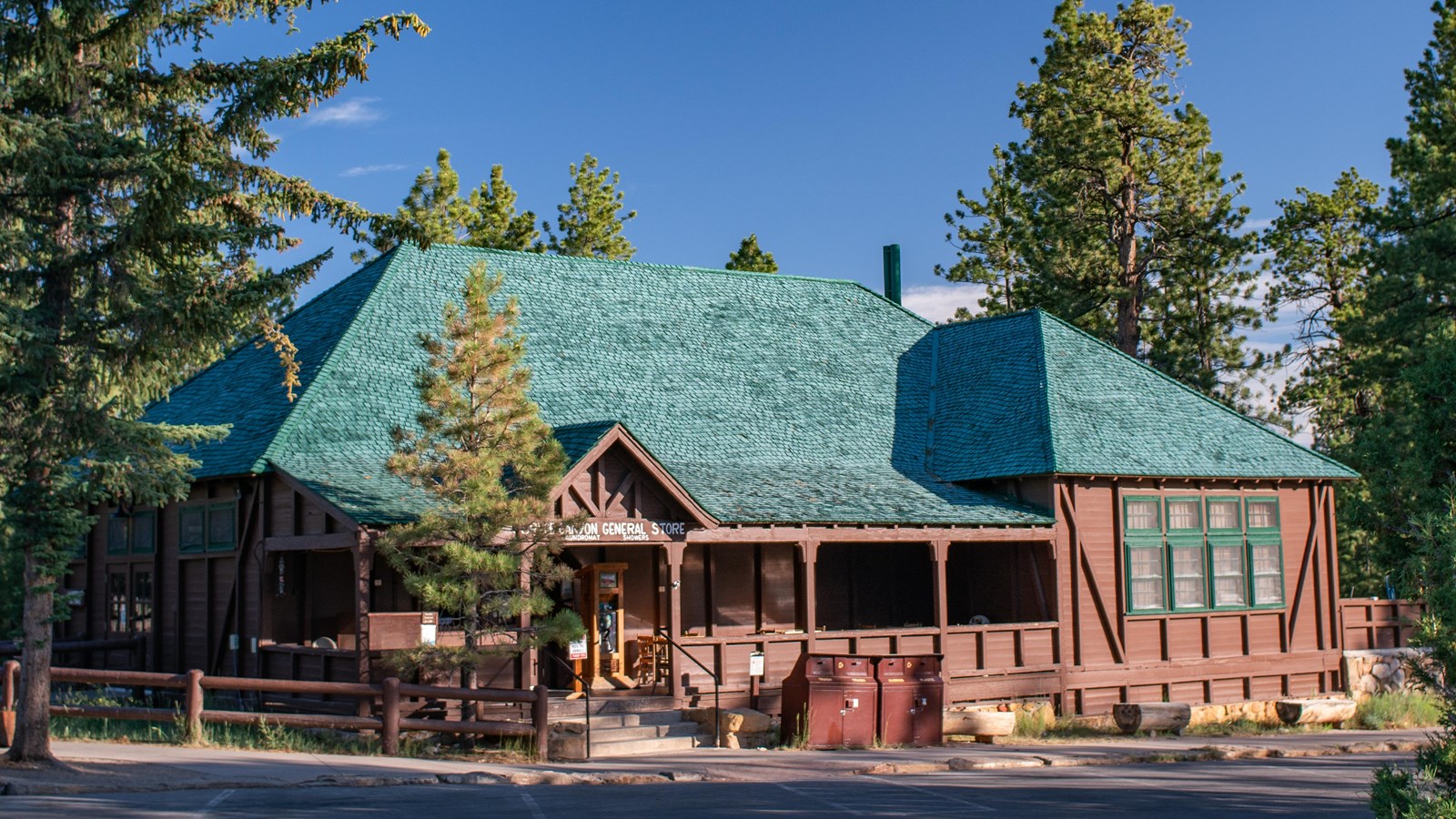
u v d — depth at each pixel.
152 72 18.06
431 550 22.06
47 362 17.28
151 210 16.91
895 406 33.09
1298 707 30.50
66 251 17.66
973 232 58.66
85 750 19.69
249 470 23.95
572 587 26.30
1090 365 33.34
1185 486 31.52
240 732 22.19
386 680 20.80
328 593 25.61
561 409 28.20
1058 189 48.19
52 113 18.20
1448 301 40.78
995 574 30.66
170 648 27.20
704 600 28.20
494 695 21.19
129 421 18.02
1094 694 29.59
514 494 21.66
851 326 35.47
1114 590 30.25
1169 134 48.22
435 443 21.45
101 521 30.36
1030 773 21.25
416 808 15.48
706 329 32.78
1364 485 34.31
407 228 18.52
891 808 16.56
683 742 23.42
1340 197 53.84
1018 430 30.73
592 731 22.55
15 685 22.16
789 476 28.67
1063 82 48.75
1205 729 29.52
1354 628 34.59
